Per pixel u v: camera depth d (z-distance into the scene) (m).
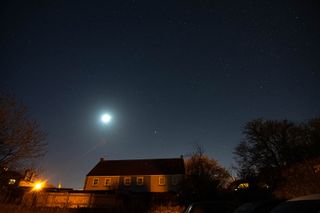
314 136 27.67
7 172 16.84
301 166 22.42
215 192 26.55
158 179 40.03
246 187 28.16
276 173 27.72
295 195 20.89
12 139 16.22
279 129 31.47
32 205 22.17
